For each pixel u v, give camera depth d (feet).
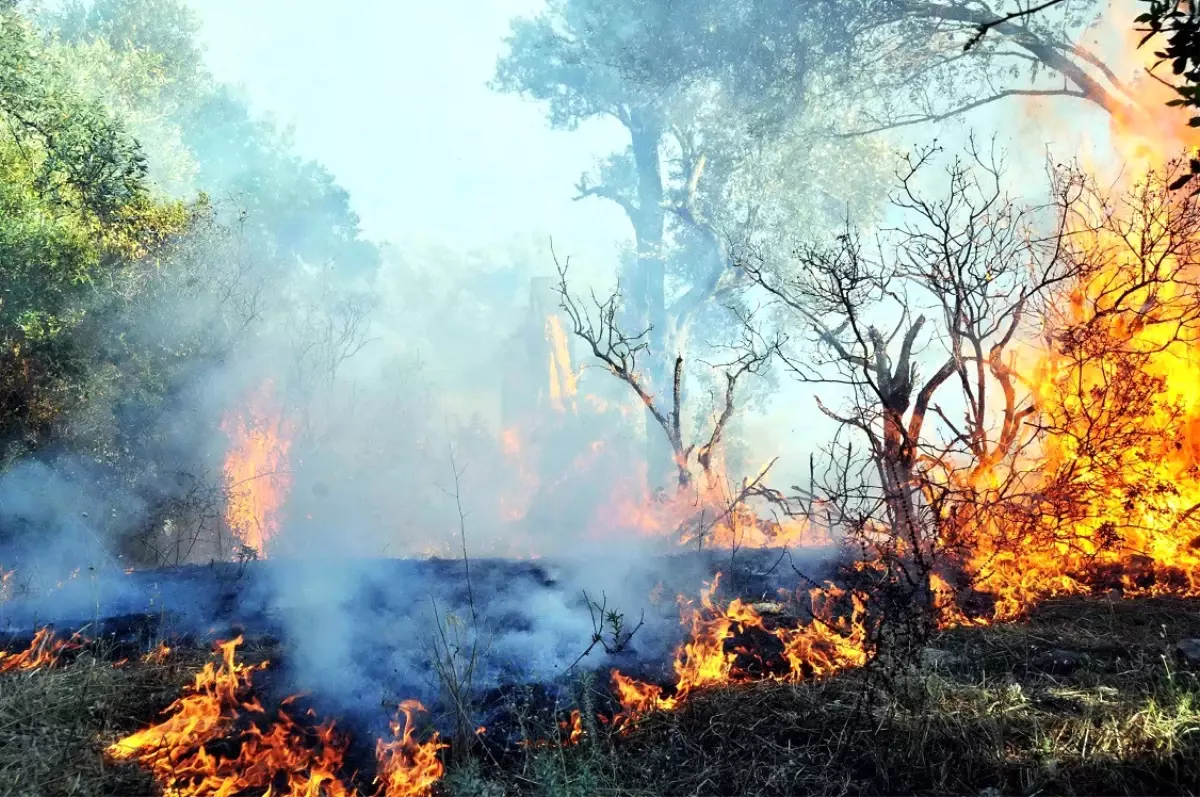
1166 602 17.72
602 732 13.24
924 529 19.45
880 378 21.85
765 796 11.70
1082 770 11.47
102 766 12.46
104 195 37.40
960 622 16.67
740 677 14.98
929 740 12.33
